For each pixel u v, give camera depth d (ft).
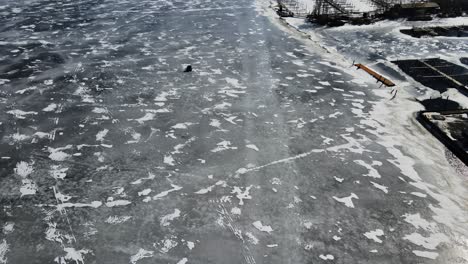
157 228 29.84
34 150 38.68
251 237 29.07
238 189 33.71
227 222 30.40
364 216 30.89
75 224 30.12
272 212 31.32
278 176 35.22
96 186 34.06
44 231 29.45
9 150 38.63
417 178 34.78
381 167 36.19
